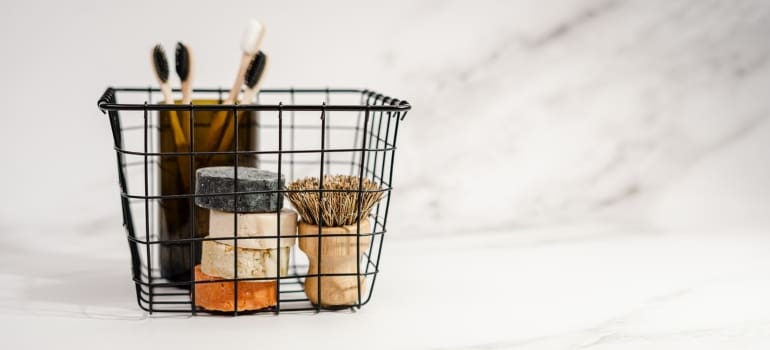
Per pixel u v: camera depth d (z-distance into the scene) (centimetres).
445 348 73
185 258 88
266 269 79
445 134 118
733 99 127
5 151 106
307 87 112
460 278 96
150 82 108
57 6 104
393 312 83
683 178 126
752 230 123
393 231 118
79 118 107
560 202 124
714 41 125
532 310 84
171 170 87
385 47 114
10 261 100
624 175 125
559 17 119
